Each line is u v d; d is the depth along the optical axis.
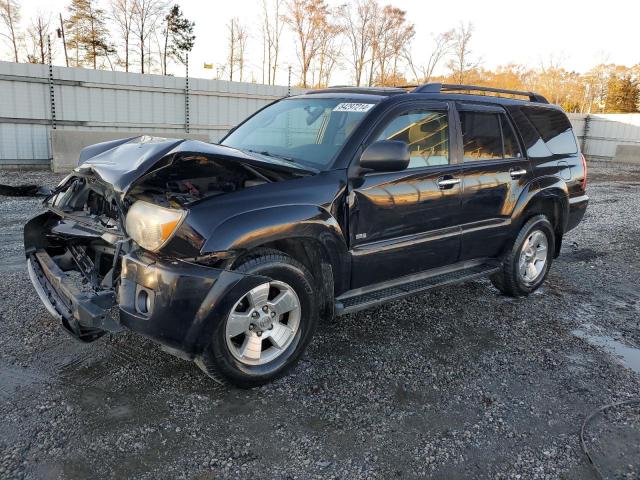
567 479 2.60
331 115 4.07
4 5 37.81
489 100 4.82
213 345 3.01
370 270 3.79
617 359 3.98
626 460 2.77
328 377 3.47
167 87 15.29
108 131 13.88
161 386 3.25
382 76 47.31
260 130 4.43
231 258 3.02
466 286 5.55
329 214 3.43
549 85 59.19
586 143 29.19
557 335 4.38
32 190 4.56
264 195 3.20
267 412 3.04
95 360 3.52
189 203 2.97
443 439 2.87
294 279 3.29
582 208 5.83
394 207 3.83
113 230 3.34
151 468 2.53
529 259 5.18
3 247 6.00
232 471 2.54
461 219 4.38
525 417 3.13
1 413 2.89
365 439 2.84
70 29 40.53
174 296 2.86
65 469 2.48
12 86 12.77
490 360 3.85
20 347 3.64
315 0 45.12
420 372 3.61
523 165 4.96
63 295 3.34
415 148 4.05
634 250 7.47
